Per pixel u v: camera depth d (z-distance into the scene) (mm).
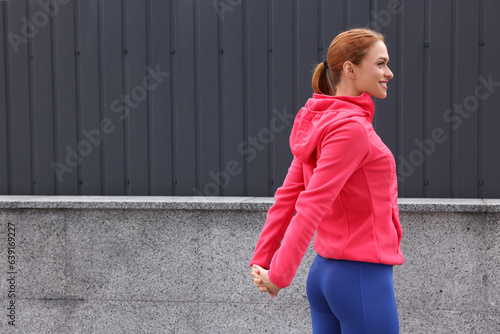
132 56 6246
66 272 5953
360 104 2951
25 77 6438
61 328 5992
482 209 5207
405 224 5387
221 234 5688
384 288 2844
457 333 5367
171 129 6227
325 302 3021
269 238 3188
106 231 5863
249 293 5672
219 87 6121
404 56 5801
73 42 6340
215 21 6086
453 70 5730
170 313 5812
